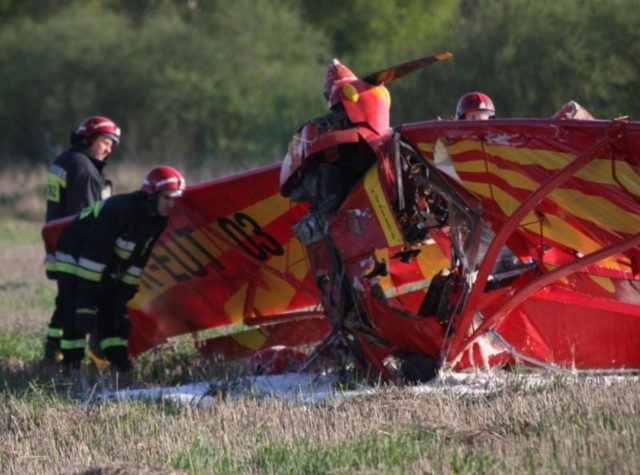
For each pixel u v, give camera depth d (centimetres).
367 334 3288
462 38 10456
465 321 3183
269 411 2784
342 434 2477
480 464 2147
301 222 3328
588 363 3456
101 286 3847
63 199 4141
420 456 2242
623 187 2892
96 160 4203
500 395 2780
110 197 3797
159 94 13588
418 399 2786
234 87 13612
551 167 2961
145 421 2753
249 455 2380
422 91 10512
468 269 3209
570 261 3347
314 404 2886
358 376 3347
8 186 11431
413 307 3591
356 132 3177
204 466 2327
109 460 2433
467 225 3209
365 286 3173
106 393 3216
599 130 2775
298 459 2312
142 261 3866
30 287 6353
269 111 13288
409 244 3203
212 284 4206
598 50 9862
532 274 3362
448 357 3228
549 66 9950
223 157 12719
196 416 2766
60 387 3406
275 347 3756
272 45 14575
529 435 2375
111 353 3866
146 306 4216
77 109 14038
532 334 3403
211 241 4059
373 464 2245
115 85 14000
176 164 12012
